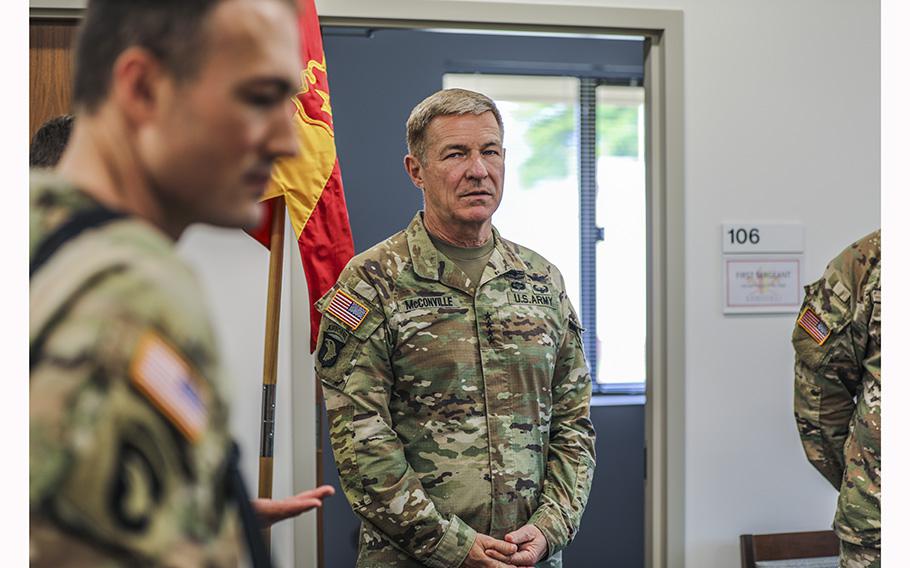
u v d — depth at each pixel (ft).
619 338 12.39
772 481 9.35
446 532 5.73
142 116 1.44
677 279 9.19
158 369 1.21
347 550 10.81
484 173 6.20
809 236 9.48
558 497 6.23
